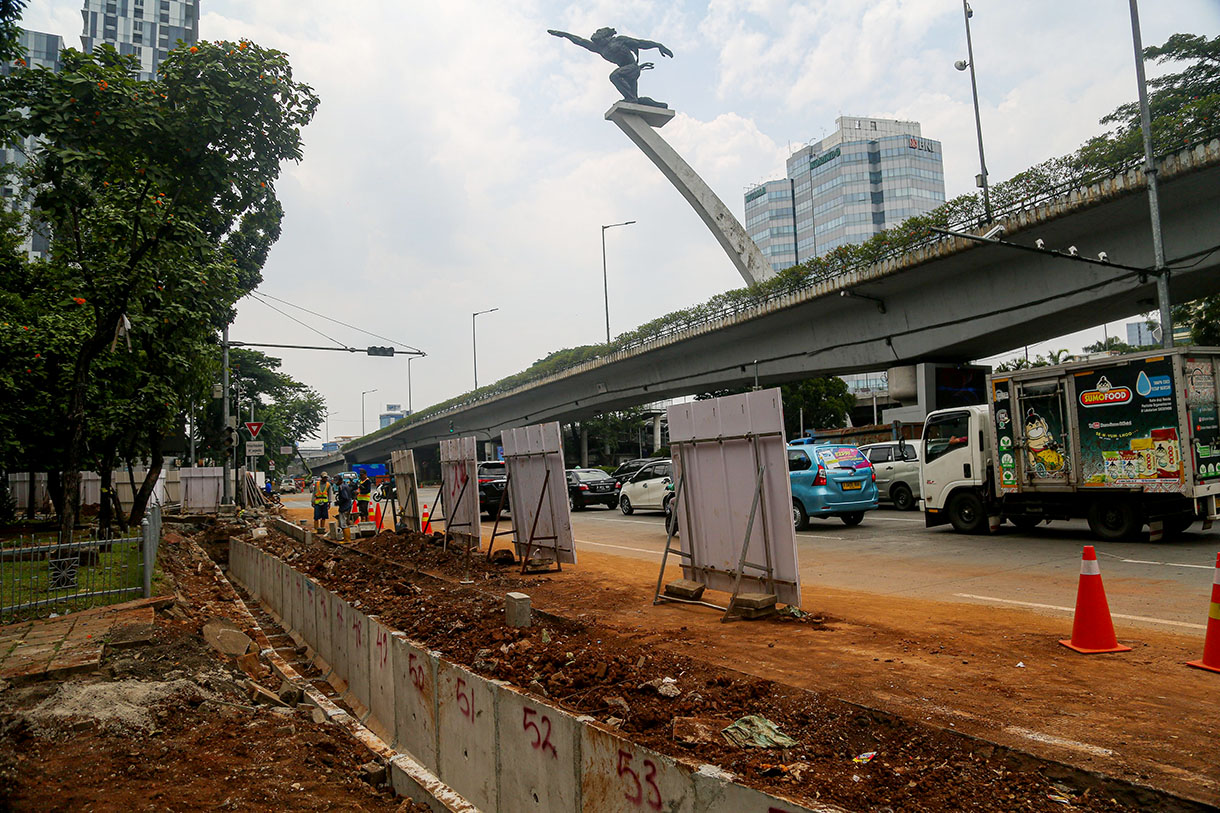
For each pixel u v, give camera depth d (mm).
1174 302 22969
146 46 96812
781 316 30453
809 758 4242
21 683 6191
